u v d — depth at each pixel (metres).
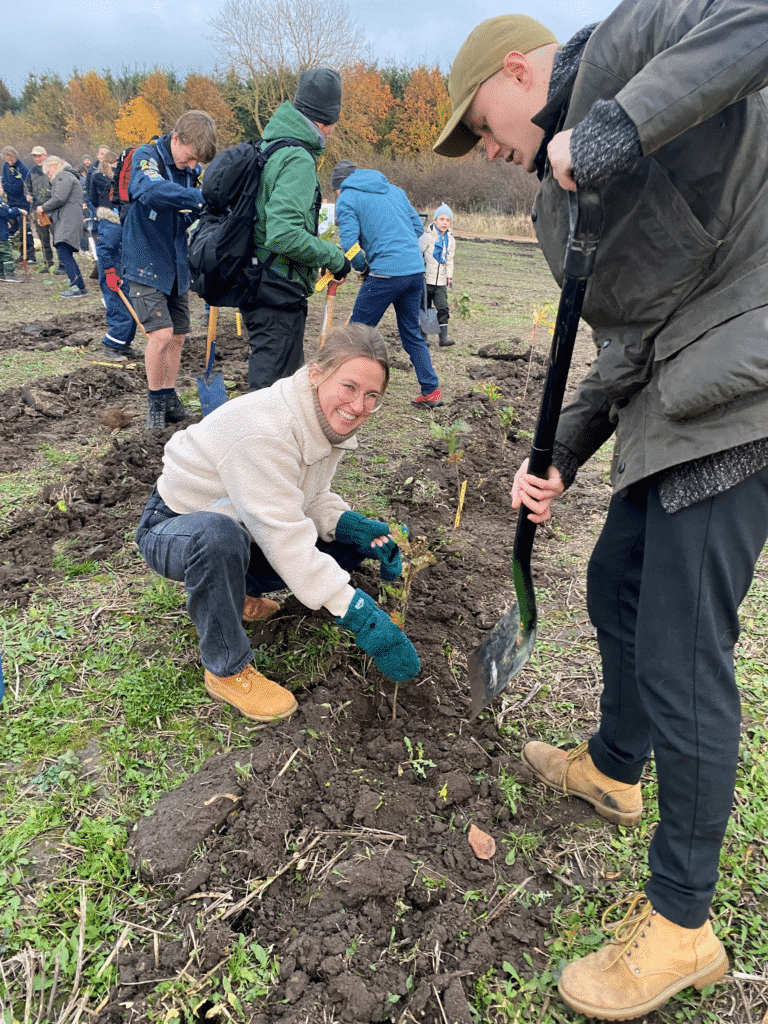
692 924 1.58
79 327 8.23
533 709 2.58
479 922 1.82
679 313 1.50
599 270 1.54
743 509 1.46
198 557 2.21
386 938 1.77
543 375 7.07
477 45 1.60
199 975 1.67
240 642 2.35
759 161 1.37
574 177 1.34
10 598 3.05
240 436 2.19
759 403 1.39
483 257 17.91
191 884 1.86
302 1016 1.59
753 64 1.21
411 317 5.62
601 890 1.93
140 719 2.40
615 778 2.08
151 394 4.95
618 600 1.90
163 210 4.54
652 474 1.54
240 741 2.34
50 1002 1.59
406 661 2.30
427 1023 1.60
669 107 1.24
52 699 2.49
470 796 2.19
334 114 3.77
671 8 1.38
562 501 4.39
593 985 1.62
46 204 10.10
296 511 2.27
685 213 1.39
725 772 1.51
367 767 2.26
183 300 4.94
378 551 2.71
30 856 1.94
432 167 30.11
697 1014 1.66
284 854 1.97
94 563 3.34
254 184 3.53
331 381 2.17
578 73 1.46
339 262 3.88
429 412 5.78
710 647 1.50
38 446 4.71
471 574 3.44
